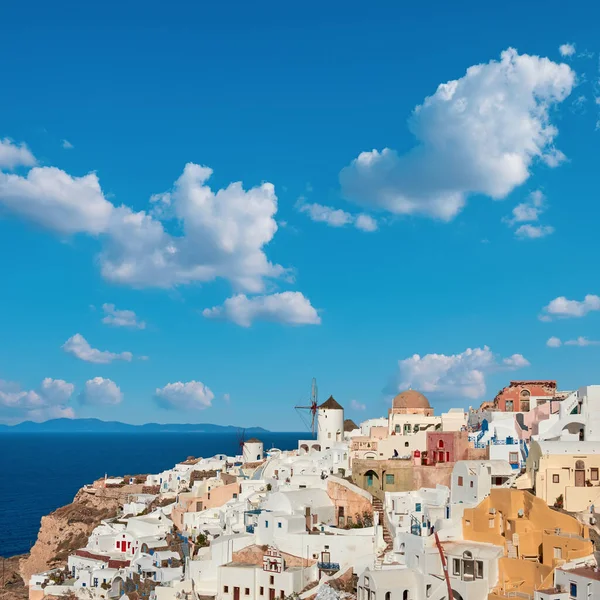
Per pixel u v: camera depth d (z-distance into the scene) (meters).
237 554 106.12
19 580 173.88
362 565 95.69
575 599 73.50
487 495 94.25
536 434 114.50
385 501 108.94
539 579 79.06
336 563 100.56
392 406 147.88
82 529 173.25
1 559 189.12
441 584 84.31
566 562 77.69
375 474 117.19
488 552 83.75
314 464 137.50
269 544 106.31
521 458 113.00
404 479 115.88
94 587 122.38
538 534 83.69
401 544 93.81
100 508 181.38
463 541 89.38
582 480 91.94
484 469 97.25
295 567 100.31
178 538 123.94
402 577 85.88
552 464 92.06
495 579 82.81
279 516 106.06
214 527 122.94
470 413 139.75
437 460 120.56
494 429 119.06
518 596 78.50
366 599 86.19
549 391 136.25
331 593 92.31
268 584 98.56
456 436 118.50
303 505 110.94
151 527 134.38
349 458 127.44
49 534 176.25
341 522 113.25
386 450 125.81
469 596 80.69
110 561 126.31
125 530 137.62
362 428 159.38
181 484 171.12
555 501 90.94
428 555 85.94
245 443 184.75
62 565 150.75
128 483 191.00
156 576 112.75
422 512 98.50
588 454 92.62
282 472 137.12
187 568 107.69
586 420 105.38
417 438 123.94
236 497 136.62
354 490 113.38
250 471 157.25
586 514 85.75
